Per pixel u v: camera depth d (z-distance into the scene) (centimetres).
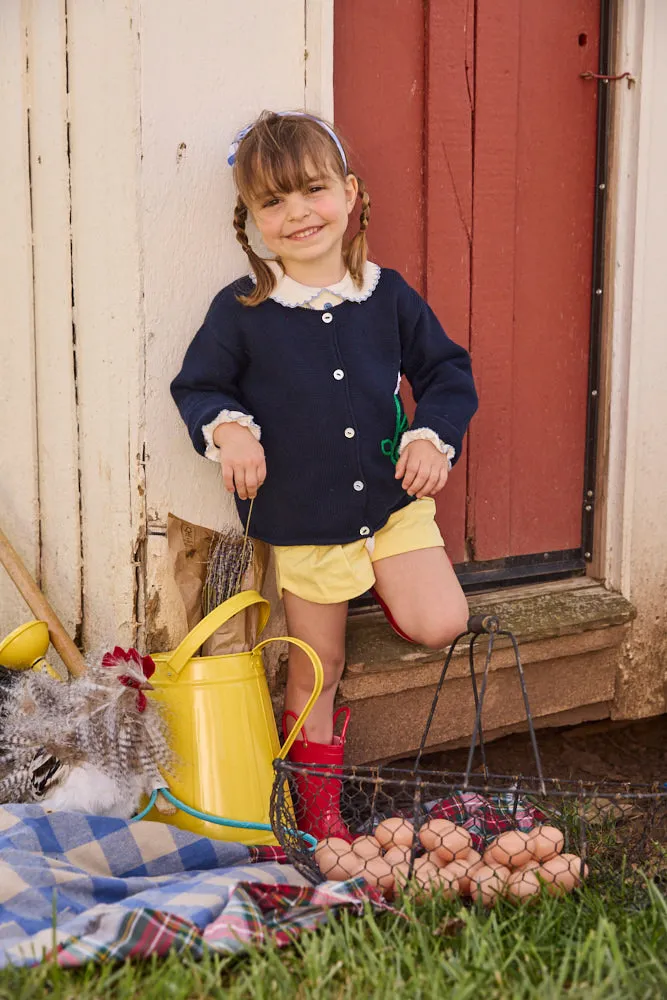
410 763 246
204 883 161
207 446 196
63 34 204
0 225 222
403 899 158
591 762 251
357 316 206
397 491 211
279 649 229
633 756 258
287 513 207
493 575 263
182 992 132
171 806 190
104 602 219
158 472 211
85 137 204
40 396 222
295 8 211
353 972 141
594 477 274
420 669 236
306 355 202
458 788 168
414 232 244
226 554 209
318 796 202
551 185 260
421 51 238
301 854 176
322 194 195
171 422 211
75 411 217
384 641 234
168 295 207
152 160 201
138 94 197
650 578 273
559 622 250
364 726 234
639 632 271
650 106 256
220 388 205
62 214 211
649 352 266
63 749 182
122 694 184
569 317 267
